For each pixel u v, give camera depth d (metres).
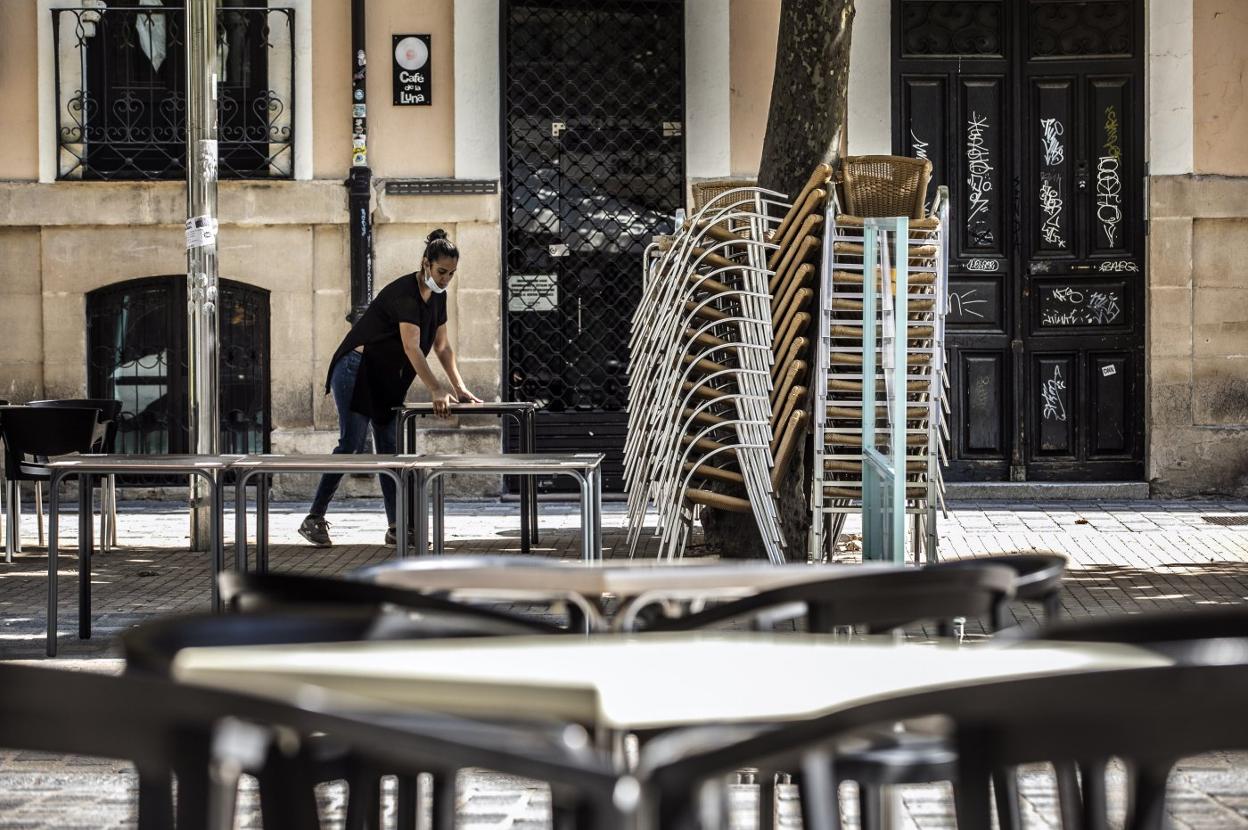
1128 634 3.57
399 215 23.02
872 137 23.25
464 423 22.98
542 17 23.22
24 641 12.23
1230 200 23.25
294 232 23.08
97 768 8.33
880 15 23.25
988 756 2.55
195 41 17.34
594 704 2.78
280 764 3.48
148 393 23.17
